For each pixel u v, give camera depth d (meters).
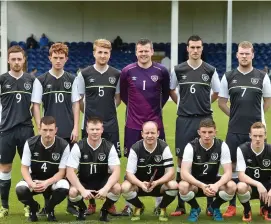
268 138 12.48
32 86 6.28
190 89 6.34
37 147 5.91
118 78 6.49
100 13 29.75
